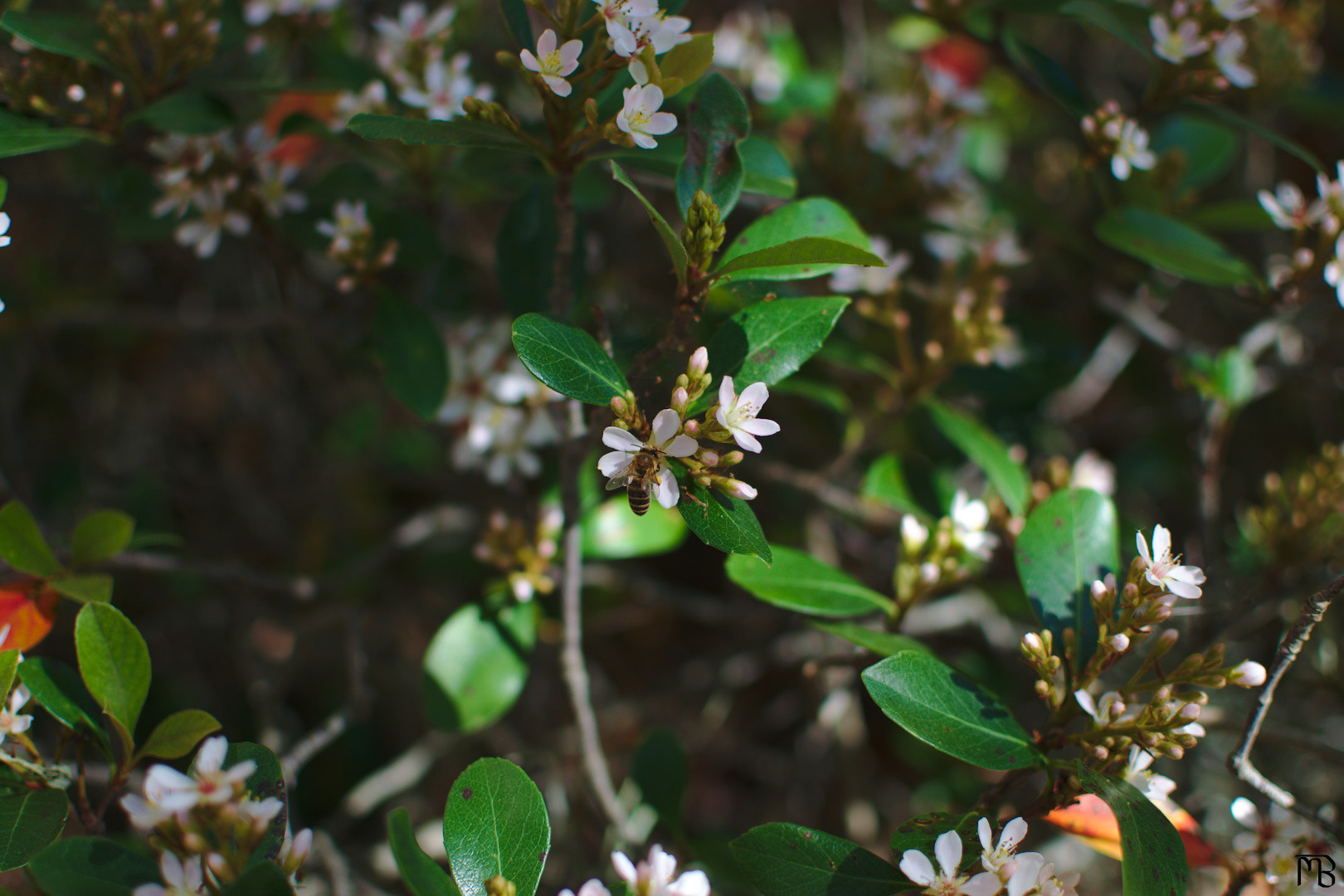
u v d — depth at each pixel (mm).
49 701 375
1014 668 610
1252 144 646
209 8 452
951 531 423
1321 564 521
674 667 765
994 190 559
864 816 595
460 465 503
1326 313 663
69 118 436
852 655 436
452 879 369
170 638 684
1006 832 354
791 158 612
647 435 355
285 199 468
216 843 353
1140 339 668
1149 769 411
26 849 358
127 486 659
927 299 537
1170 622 514
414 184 489
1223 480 702
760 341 378
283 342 678
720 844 475
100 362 758
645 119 370
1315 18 622
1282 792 379
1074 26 764
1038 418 607
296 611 641
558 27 369
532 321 353
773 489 653
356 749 650
